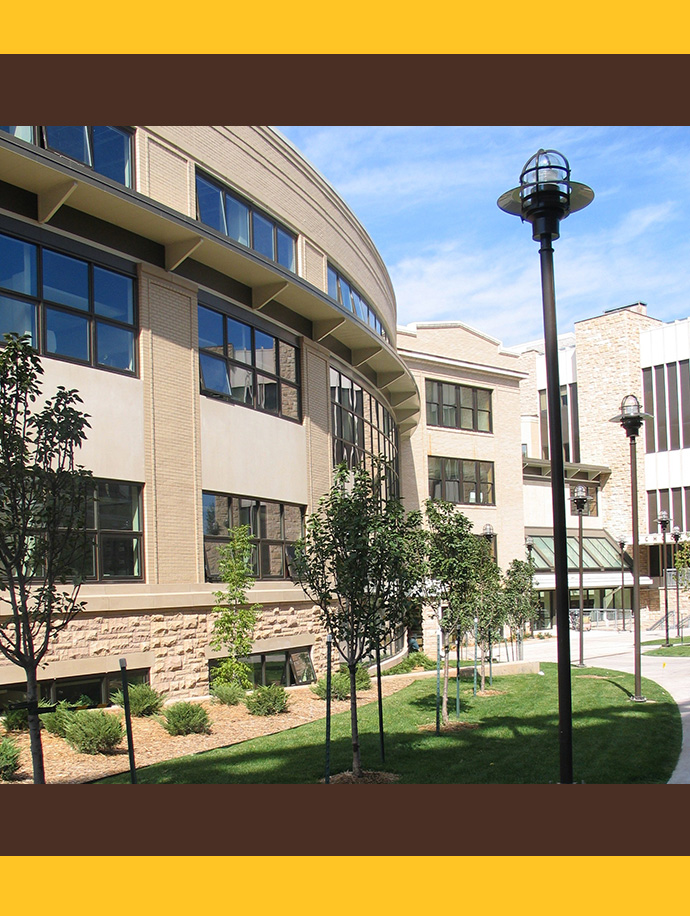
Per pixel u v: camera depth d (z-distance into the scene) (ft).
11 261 47.19
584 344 181.78
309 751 41.68
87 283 51.70
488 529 87.15
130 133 55.72
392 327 115.85
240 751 41.65
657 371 171.94
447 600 52.29
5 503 27.30
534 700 59.82
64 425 28.40
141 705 49.80
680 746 42.29
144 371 54.65
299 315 73.00
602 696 61.21
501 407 133.28
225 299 63.62
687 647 108.27
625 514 172.14
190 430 58.29
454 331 128.16
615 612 161.58
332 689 61.87
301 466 71.72
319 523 39.19
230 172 64.95
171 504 55.93
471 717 52.80
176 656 54.95
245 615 58.49
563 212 28.76
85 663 48.39
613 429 175.63
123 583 51.80
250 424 65.26
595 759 38.91
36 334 48.06
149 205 51.67
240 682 58.90
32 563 28.63
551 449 27.61
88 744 40.55
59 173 46.16
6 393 28.22
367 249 96.12
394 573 38.34
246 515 64.34
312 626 70.28
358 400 87.86
